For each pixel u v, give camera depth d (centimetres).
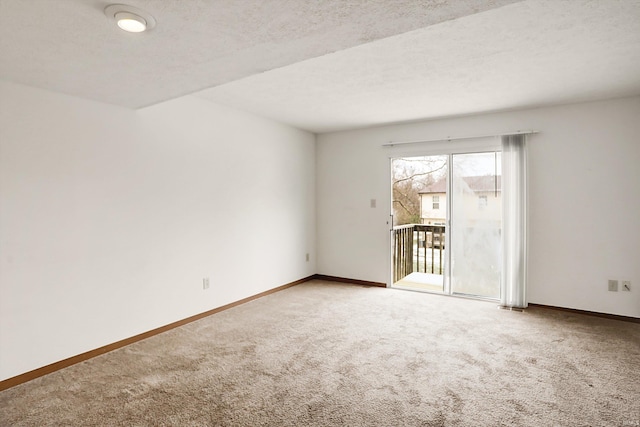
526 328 342
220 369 259
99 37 175
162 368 261
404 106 401
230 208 411
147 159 323
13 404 215
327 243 560
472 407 210
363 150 523
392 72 297
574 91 346
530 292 412
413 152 486
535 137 407
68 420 198
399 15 154
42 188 254
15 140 240
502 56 264
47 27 165
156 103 294
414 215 552
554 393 225
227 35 173
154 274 330
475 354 284
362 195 525
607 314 374
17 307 241
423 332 332
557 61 274
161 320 336
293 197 515
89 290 281
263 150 458
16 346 241
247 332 333
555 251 398
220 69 220
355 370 257
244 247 431
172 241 346
